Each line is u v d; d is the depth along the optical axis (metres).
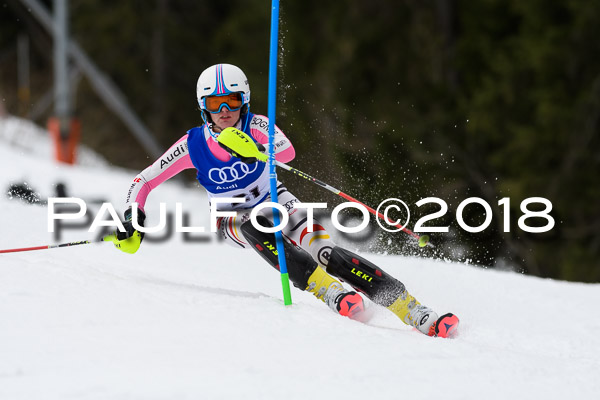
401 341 12.09
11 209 24.47
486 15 68.50
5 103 104.69
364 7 77.06
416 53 73.31
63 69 64.69
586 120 59.47
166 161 15.09
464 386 10.24
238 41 99.56
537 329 17.28
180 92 111.88
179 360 10.04
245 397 8.96
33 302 11.91
